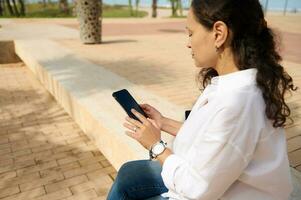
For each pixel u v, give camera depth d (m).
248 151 1.04
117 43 9.44
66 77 4.91
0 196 2.85
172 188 1.18
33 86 6.47
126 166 1.61
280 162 1.11
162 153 1.25
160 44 9.41
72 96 3.94
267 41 1.10
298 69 6.18
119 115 3.24
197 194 1.09
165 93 4.54
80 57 6.87
